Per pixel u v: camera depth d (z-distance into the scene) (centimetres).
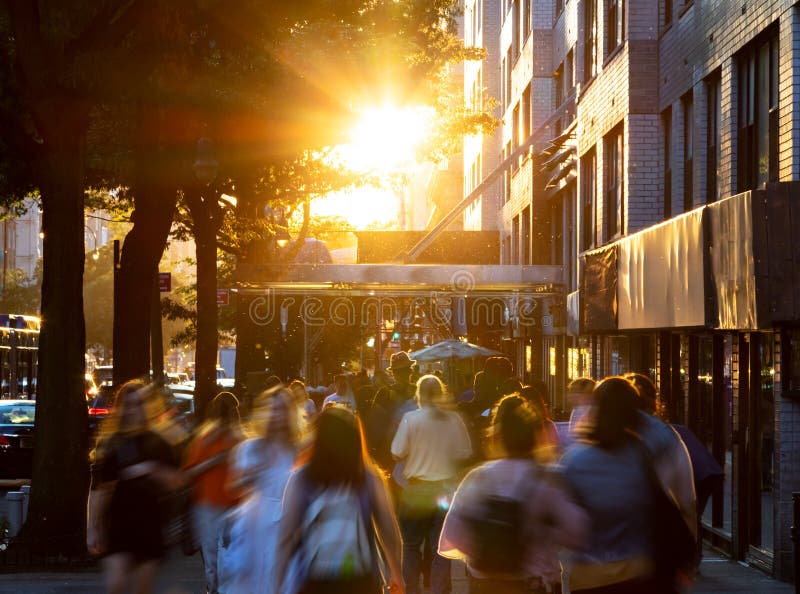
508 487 725
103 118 2516
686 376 1938
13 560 1566
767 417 1514
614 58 2361
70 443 1619
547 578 722
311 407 2031
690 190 2031
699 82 1916
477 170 5772
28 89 1606
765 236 1341
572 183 3172
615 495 714
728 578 1444
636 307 1969
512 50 4509
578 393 1105
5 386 3512
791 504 1415
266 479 943
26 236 11619
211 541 1052
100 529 971
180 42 1714
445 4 3064
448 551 759
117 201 3706
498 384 1448
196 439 1088
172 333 10275
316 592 682
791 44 1432
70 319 1628
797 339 1389
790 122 1430
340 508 693
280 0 1772
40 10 1612
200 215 2798
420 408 1196
